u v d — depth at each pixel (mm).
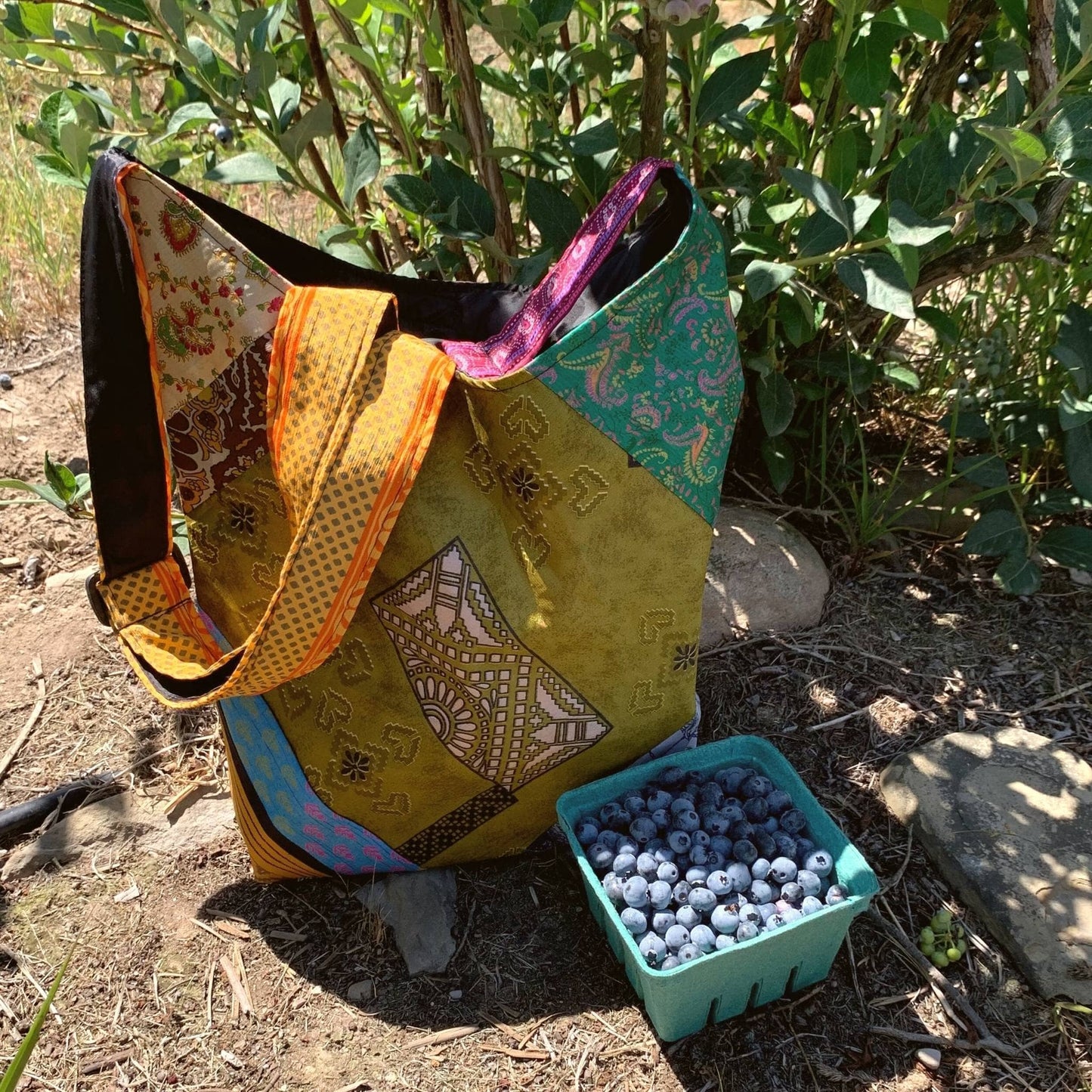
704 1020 1466
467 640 1431
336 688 1468
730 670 2021
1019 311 2354
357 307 1230
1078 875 1587
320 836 1573
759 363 2037
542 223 1924
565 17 1870
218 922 1631
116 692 2021
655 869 1441
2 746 1917
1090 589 2207
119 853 1729
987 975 1548
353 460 1221
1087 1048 1465
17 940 1598
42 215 3375
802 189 1559
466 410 1367
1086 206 2064
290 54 2162
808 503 2371
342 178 3230
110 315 1268
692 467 1439
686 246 1347
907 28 1672
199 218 1237
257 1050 1472
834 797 1798
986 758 1772
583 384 1333
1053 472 2371
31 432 2662
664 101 1815
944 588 2217
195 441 1373
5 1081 951
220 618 1527
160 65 2037
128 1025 1498
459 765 1521
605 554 1421
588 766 1605
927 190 1705
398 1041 1480
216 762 1883
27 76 3795
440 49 2117
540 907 1647
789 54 2357
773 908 1411
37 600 2229
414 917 1600
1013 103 1605
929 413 2506
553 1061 1457
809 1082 1433
